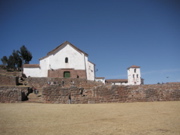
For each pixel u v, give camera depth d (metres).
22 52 91.44
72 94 23.95
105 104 21.86
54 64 57.50
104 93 24.34
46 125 11.74
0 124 11.98
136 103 22.61
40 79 43.53
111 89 24.56
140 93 25.00
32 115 14.84
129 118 13.53
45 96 23.72
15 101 24.78
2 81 40.22
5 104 22.44
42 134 9.89
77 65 58.41
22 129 10.87
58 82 43.19
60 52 58.62
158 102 23.28
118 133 9.92
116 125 11.58
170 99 25.30
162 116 13.97
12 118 13.74
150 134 9.68
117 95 24.48
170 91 25.56
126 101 24.45
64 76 57.25
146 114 14.91
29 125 11.75
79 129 10.77
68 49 59.16
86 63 59.22
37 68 57.25
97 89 24.42
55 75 56.72
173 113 15.09
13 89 25.38
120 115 14.68
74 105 20.81
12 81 40.84
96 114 15.18
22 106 20.11
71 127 11.23
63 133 10.03
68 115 14.81
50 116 14.45
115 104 21.77
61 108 18.34
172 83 33.28
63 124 11.98
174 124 11.54
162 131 10.15
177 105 19.62
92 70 59.00
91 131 10.35
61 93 23.86
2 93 24.91
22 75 53.91
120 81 106.19
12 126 11.52
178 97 25.47
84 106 19.83
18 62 88.38
